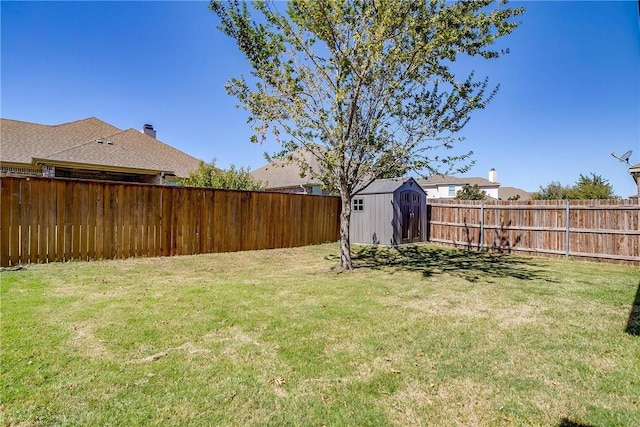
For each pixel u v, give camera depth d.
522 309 4.35
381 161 6.64
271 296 4.82
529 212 9.84
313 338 3.32
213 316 3.90
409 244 11.83
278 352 2.99
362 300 4.68
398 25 5.63
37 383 2.38
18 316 3.71
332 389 2.42
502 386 2.49
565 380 2.58
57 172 12.92
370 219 11.88
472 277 6.43
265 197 10.21
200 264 7.48
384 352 3.03
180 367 2.68
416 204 12.23
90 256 7.28
